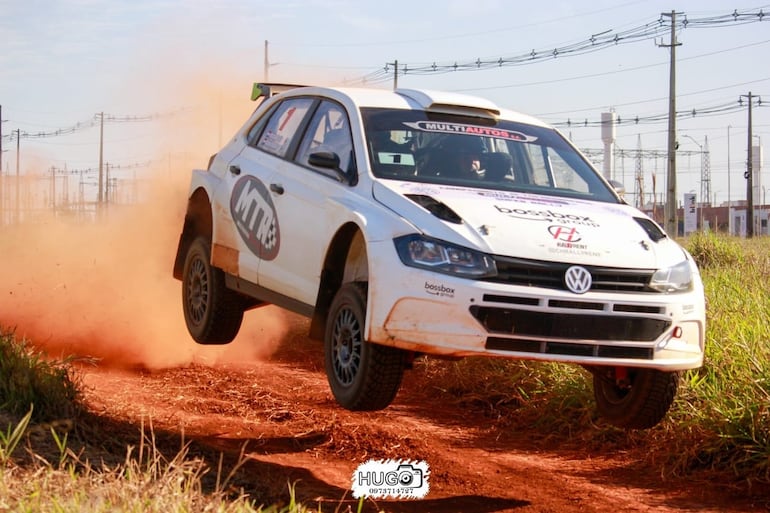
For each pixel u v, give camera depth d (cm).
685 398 1254
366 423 1367
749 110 9569
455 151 1158
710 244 3612
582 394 1380
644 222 1095
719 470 1173
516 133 1230
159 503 713
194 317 1413
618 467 1228
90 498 722
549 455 1293
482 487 1113
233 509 758
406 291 953
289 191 1194
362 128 1150
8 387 1055
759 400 1180
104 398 1354
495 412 1495
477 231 971
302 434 1281
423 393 1620
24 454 848
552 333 949
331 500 1004
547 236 985
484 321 938
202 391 1516
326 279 1095
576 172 1210
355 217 1031
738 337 1376
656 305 986
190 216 1456
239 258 1294
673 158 7406
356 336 1022
